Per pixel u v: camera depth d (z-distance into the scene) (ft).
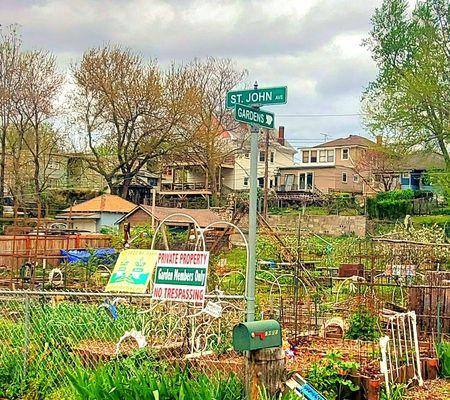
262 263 74.33
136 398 19.19
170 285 23.98
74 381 20.66
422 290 43.45
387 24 127.13
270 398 19.06
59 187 176.76
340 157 235.81
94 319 29.48
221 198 181.57
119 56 163.84
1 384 25.75
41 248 98.63
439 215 162.71
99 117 165.78
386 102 118.42
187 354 26.35
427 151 119.65
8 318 30.17
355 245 109.70
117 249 91.45
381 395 26.73
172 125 165.37
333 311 46.83
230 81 180.96
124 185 171.53
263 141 231.30
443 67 114.62
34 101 156.25
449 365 31.55
